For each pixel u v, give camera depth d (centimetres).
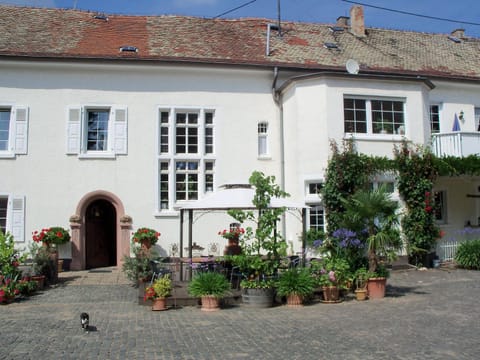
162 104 1786
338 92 1709
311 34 2252
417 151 1755
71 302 1163
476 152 1819
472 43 2559
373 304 1091
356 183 1655
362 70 1895
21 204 1686
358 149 1703
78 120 1730
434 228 1736
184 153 1808
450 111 2091
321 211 1700
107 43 1866
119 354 697
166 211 1759
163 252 1739
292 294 1077
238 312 1031
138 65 1745
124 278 1516
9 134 1716
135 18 2153
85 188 1720
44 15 2045
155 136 1772
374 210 1180
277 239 1250
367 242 1181
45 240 1555
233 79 1847
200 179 1802
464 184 2100
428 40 2481
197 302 1105
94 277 1536
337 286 1129
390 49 2262
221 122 1825
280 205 1159
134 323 920
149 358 677
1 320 945
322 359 664
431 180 1744
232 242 1553
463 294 1194
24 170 1698
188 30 2088
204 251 1755
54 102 1727
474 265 1686
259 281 1102
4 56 1659
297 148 1731
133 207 1739
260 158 1841
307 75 1708
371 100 1750
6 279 1202
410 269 1681
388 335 793
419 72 1986
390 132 1759
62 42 1825
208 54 1870
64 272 1639
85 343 762
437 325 862
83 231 1706
